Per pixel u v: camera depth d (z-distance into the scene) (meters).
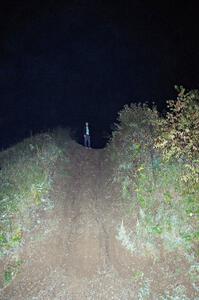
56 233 11.21
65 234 11.16
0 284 10.09
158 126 12.41
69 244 10.84
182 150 11.25
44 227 11.42
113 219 11.33
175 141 11.30
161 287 9.31
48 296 9.59
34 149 15.21
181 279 9.36
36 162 13.92
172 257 9.84
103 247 10.55
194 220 10.30
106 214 11.62
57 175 13.55
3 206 12.05
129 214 11.21
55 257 10.52
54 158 14.33
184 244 9.95
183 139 11.41
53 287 9.78
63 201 12.44
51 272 10.15
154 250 10.04
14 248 10.85
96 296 9.41
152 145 12.55
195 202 10.51
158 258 9.90
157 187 11.19
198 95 12.12
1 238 11.04
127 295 9.30
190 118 11.34
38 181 12.83
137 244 10.28
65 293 9.59
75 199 12.55
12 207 11.98
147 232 10.40
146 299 9.14
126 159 13.07
